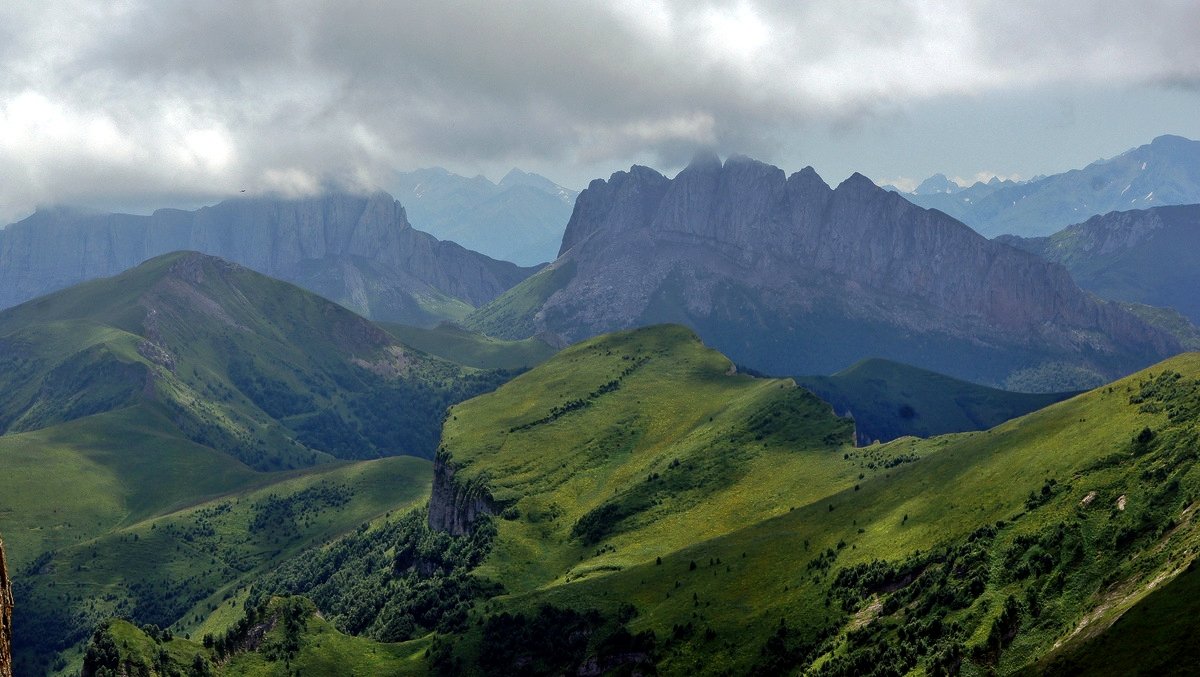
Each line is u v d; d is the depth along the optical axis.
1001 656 185.00
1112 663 155.88
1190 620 151.00
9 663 58.00
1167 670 146.38
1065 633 178.12
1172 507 188.12
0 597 57.84
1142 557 181.12
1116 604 173.38
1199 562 161.75
